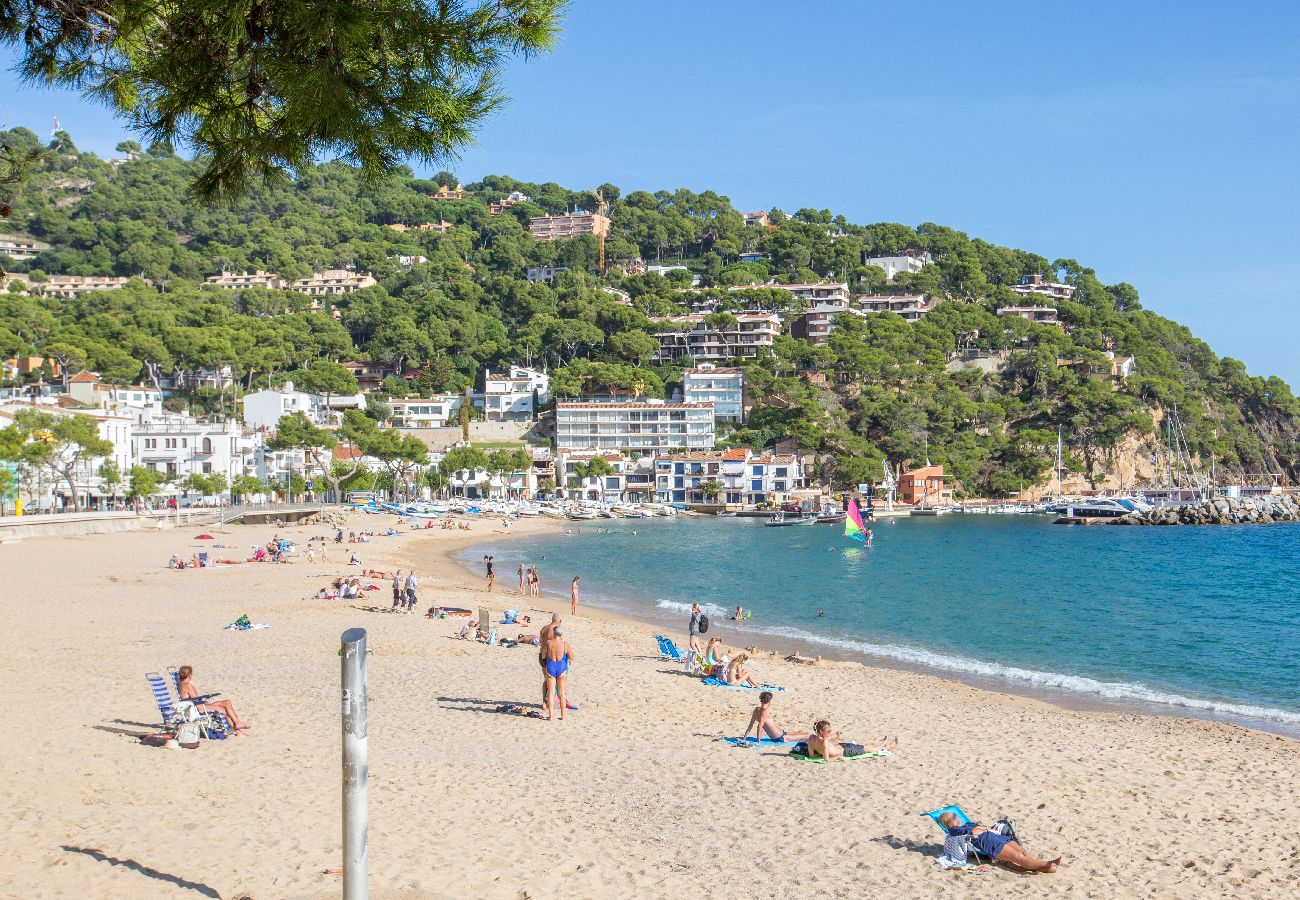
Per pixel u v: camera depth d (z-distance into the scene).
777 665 38.50
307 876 13.41
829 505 191.62
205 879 13.17
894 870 15.99
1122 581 80.69
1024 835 18.20
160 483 138.88
